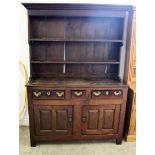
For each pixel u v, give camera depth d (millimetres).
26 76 2432
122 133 2168
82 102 2006
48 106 1999
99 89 1982
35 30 2176
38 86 1924
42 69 2311
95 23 2211
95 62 2148
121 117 2107
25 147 2117
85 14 1954
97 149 2113
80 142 2252
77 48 2273
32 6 1886
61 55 2283
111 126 2129
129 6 1921
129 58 2117
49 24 2174
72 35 2232
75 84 1992
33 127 2059
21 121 2588
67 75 2326
